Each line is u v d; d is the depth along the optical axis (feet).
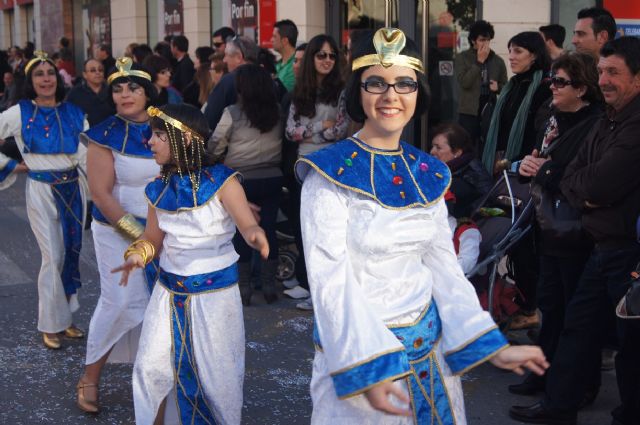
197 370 11.32
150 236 11.43
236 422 11.62
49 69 16.79
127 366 16.51
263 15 36.29
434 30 29.25
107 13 56.39
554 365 13.15
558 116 13.73
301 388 15.31
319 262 7.60
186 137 11.11
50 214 16.92
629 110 11.60
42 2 69.10
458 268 8.23
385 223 7.66
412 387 7.73
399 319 7.73
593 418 13.71
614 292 11.95
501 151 19.57
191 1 44.62
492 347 7.70
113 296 13.53
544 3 28.12
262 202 20.10
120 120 13.84
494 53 26.21
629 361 12.12
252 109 19.22
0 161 16.66
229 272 11.37
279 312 19.89
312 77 18.93
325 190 7.75
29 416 14.10
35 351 17.25
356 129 18.35
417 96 8.12
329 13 34.17
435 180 8.15
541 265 14.14
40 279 17.15
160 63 24.85
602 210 11.87
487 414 13.91
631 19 26.78
